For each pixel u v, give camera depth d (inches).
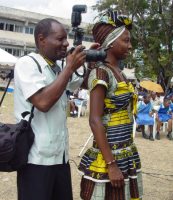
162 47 919.0
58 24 102.2
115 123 103.1
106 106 102.7
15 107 103.2
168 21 903.7
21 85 97.0
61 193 105.3
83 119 518.3
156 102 462.6
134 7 900.0
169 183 222.8
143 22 911.7
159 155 306.0
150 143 364.5
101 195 101.8
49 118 100.3
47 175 100.2
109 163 99.6
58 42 101.2
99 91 100.5
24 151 96.7
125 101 103.6
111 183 100.3
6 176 220.7
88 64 109.0
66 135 106.5
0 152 92.8
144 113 389.7
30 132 98.3
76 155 282.7
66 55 100.0
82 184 107.4
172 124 402.0
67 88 109.3
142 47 927.0
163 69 911.7
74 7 104.1
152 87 472.4
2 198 185.2
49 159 100.3
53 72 102.3
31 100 96.1
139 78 930.7
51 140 100.0
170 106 417.4
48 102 94.1
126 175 102.4
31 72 96.9
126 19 106.3
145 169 255.3
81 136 375.9
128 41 107.1
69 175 108.4
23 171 100.3
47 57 102.9
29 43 1642.5
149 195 199.3
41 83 96.3
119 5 891.4
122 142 103.0
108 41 104.7
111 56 106.0
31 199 99.1
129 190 103.8
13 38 1688.0
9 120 467.5
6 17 1652.3
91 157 105.3
